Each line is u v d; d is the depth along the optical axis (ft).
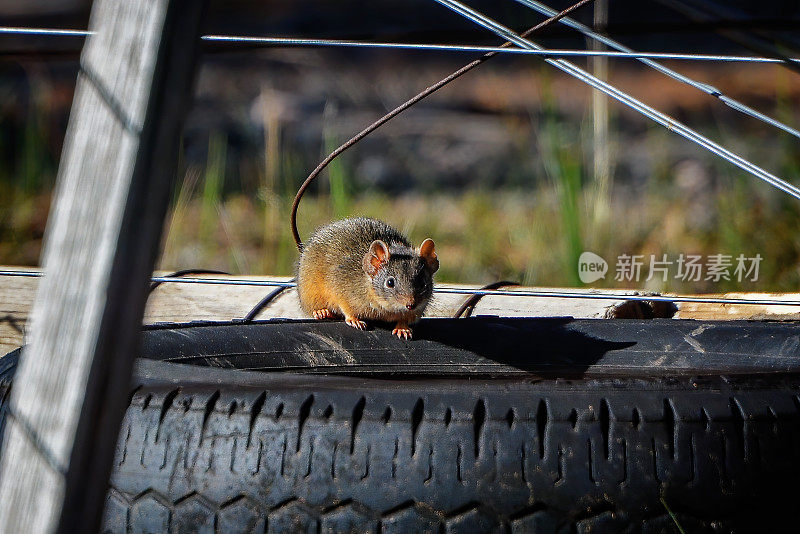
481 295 26.32
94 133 8.72
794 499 13.82
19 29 18.28
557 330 21.85
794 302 22.88
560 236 40.98
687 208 46.01
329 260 26.37
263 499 13.79
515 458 13.51
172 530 13.99
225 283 23.85
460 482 13.46
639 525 13.34
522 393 14.11
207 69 74.54
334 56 76.13
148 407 14.62
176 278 23.97
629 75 71.41
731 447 13.71
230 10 78.74
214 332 20.68
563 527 13.33
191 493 14.02
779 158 46.52
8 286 25.26
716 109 64.34
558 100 66.49
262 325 21.48
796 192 17.51
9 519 8.45
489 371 21.38
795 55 17.88
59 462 8.42
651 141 57.47
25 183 49.62
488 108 67.36
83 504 8.56
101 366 8.54
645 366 20.67
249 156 58.95
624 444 13.60
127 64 8.72
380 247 24.90
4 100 59.36
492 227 46.68
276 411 14.19
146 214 8.73
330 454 13.76
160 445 14.32
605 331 21.67
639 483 13.42
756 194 43.32
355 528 13.51
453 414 13.85
